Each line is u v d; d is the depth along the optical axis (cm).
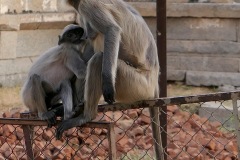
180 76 2284
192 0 2280
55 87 1175
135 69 1177
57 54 1182
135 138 1606
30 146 1081
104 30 1114
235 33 2222
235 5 2200
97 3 1120
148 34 1205
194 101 1025
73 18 2283
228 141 1576
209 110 1878
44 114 1105
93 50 1183
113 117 1519
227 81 2230
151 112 1174
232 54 2230
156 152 1179
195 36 2264
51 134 1499
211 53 2252
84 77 1159
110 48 1100
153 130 1177
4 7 2073
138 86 1170
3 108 1878
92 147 1485
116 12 1144
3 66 2109
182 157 1450
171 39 2286
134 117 1722
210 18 2242
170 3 2262
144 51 1184
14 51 2133
